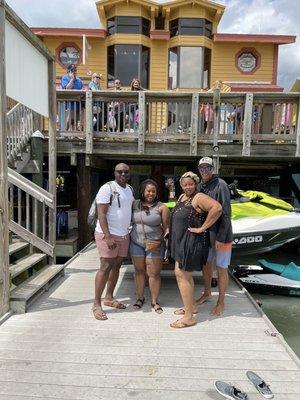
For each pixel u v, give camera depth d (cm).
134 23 1292
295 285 580
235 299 427
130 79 1308
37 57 462
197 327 341
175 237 335
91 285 467
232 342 312
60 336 318
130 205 376
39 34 1273
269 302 564
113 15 1296
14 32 389
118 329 334
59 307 388
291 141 714
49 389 241
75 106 727
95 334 323
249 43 1337
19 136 684
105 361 277
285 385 249
